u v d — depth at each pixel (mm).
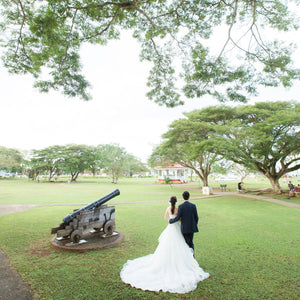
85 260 4555
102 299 3107
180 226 4156
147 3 7137
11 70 7844
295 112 16062
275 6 6449
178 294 3256
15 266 4234
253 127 18156
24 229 7211
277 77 7625
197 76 8141
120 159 44844
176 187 32781
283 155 18922
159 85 9758
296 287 3492
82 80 8820
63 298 3131
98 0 6246
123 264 4352
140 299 3115
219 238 6234
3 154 52281
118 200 16078
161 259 3789
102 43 8094
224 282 3637
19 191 23859
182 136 22109
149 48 8859
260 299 3141
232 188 28875
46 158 49375
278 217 9531
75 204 13609
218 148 17062
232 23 6398
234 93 8383
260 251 5152
